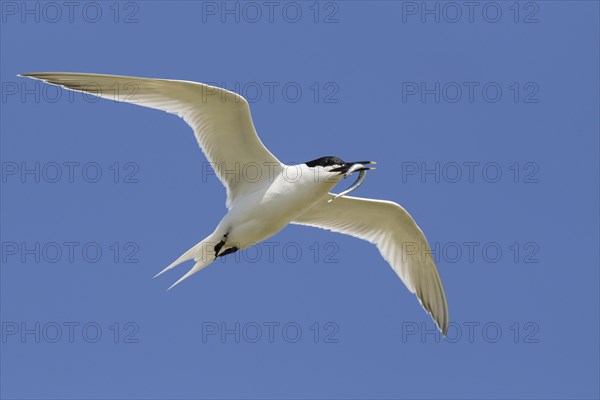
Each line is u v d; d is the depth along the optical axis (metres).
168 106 13.49
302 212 13.82
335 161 13.62
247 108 13.16
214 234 13.72
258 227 13.66
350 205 15.39
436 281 16.11
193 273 13.90
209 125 13.50
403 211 15.37
